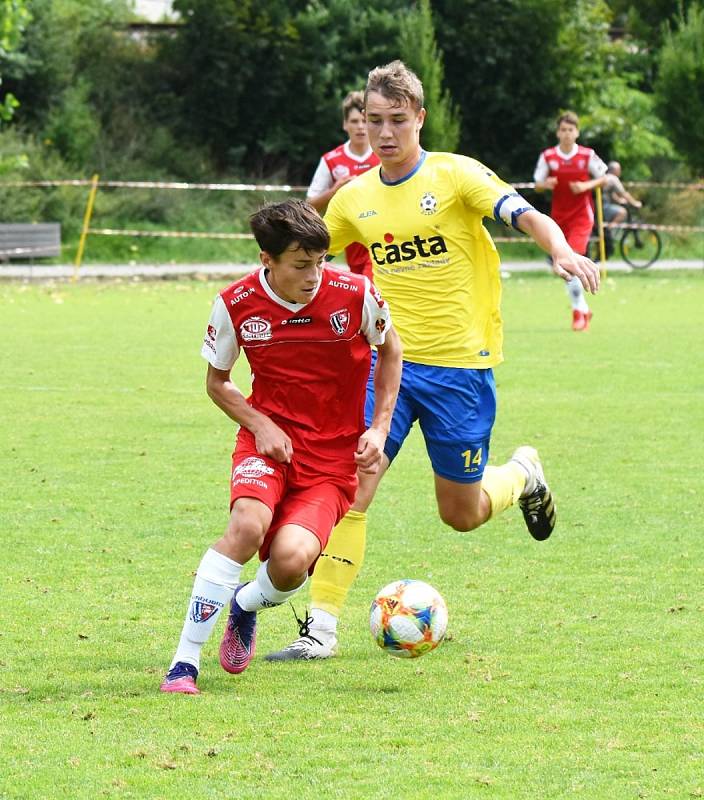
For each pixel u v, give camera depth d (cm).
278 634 1509
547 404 3112
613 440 2681
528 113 9306
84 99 8700
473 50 9062
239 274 7350
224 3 8756
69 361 3788
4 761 1076
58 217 7869
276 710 1213
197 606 1272
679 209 9256
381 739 1134
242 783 1031
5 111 7088
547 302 5841
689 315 5253
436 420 1567
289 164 9338
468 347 1555
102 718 1183
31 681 1294
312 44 9056
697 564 1773
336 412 1338
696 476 2342
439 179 1534
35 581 1675
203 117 9150
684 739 1135
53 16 8438
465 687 1287
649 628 1484
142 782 1033
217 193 8688
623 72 10494
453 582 1692
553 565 1773
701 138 8569
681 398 3209
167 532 1938
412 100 1506
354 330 1304
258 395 1350
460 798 1003
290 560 1261
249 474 1298
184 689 1260
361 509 1470
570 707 1222
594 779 1044
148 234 7412
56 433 2716
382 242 1563
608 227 7394
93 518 2017
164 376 3522
